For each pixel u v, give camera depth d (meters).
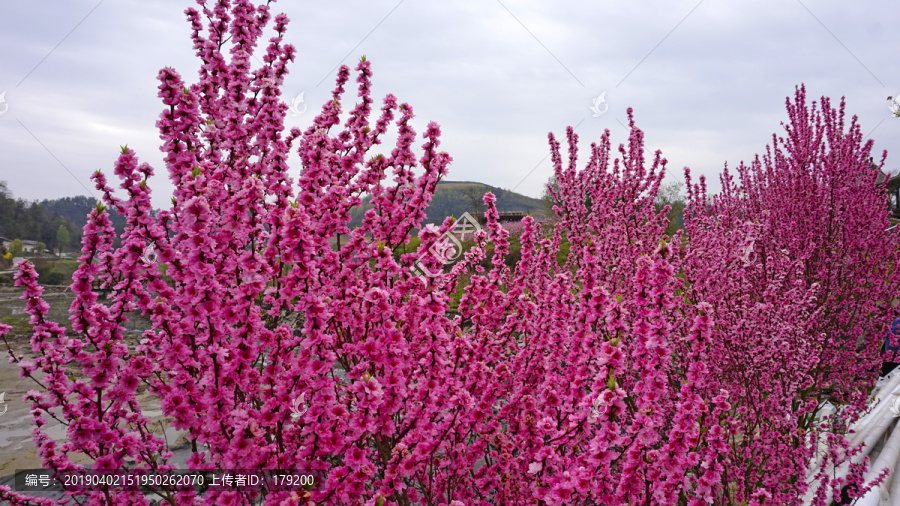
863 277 6.34
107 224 2.18
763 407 3.65
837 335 5.72
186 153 2.47
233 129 2.82
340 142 3.18
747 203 7.75
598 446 2.04
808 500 3.50
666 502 2.01
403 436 2.41
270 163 2.85
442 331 2.38
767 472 3.45
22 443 3.36
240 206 2.15
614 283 4.43
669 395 3.58
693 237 5.39
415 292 2.59
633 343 3.49
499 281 3.01
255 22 3.03
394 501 2.57
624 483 2.03
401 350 2.25
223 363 2.17
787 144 7.02
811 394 4.91
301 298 2.17
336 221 2.67
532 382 2.98
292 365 2.16
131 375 2.23
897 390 5.32
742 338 3.86
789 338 3.91
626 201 5.46
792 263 5.08
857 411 4.29
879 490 3.61
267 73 3.02
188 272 2.17
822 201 6.37
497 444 2.79
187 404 2.13
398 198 2.99
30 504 2.22
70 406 2.29
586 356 2.42
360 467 2.07
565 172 5.36
